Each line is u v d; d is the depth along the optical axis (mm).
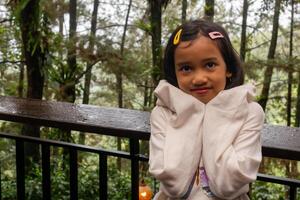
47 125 1603
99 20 14969
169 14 13742
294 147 1196
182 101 1234
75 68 10656
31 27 6398
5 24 10875
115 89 14883
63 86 9711
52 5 10969
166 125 1269
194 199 1209
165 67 1325
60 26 12500
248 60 11906
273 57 12656
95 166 9305
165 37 11805
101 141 14109
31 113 1679
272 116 14453
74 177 1662
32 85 7055
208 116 1206
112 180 7445
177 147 1213
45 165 1724
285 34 13852
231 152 1149
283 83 13312
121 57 12117
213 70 1227
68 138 6910
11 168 9625
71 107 1768
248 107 1204
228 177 1134
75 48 11094
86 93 13430
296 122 13812
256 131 1181
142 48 14492
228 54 1246
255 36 13836
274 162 11516
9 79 13992
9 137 1795
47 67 7078
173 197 1237
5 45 10727
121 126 1452
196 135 1213
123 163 12008
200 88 1232
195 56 1221
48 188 1733
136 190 1542
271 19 13297
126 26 14805
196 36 1225
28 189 5836
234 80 1275
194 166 1209
